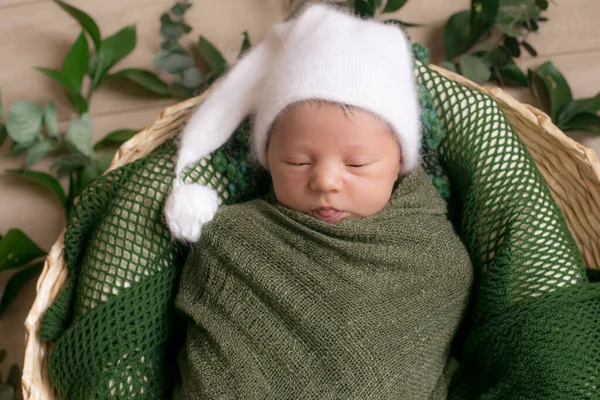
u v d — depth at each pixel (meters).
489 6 0.91
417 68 0.76
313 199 0.65
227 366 0.62
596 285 0.67
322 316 0.63
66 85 0.97
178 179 0.71
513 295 0.68
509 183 0.72
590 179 0.74
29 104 0.96
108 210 0.71
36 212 1.04
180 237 0.67
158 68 0.98
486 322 0.71
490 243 0.72
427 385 0.67
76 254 0.74
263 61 0.72
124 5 1.03
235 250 0.66
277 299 0.64
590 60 0.97
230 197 0.77
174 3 1.02
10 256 0.95
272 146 0.66
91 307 0.69
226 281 0.66
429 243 0.68
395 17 1.00
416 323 0.66
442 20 0.99
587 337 0.64
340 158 0.63
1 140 1.00
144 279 0.70
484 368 0.72
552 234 0.70
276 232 0.67
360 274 0.64
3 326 1.03
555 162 0.79
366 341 0.62
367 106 0.61
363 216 0.67
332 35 0.64
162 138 0.80
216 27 1.02
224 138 0.73
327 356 0.62
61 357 0.67
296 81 0.62
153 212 0.71
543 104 0.98
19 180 1.04
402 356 0.64
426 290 0.67
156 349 0.70
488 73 0.95
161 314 0.71
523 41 0.97
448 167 0.77
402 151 0.68
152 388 0.70
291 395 0.62
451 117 0.75
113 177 0.73
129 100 1.04
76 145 0.96
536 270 0.68
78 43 0.96
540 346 0.64
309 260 0.65
